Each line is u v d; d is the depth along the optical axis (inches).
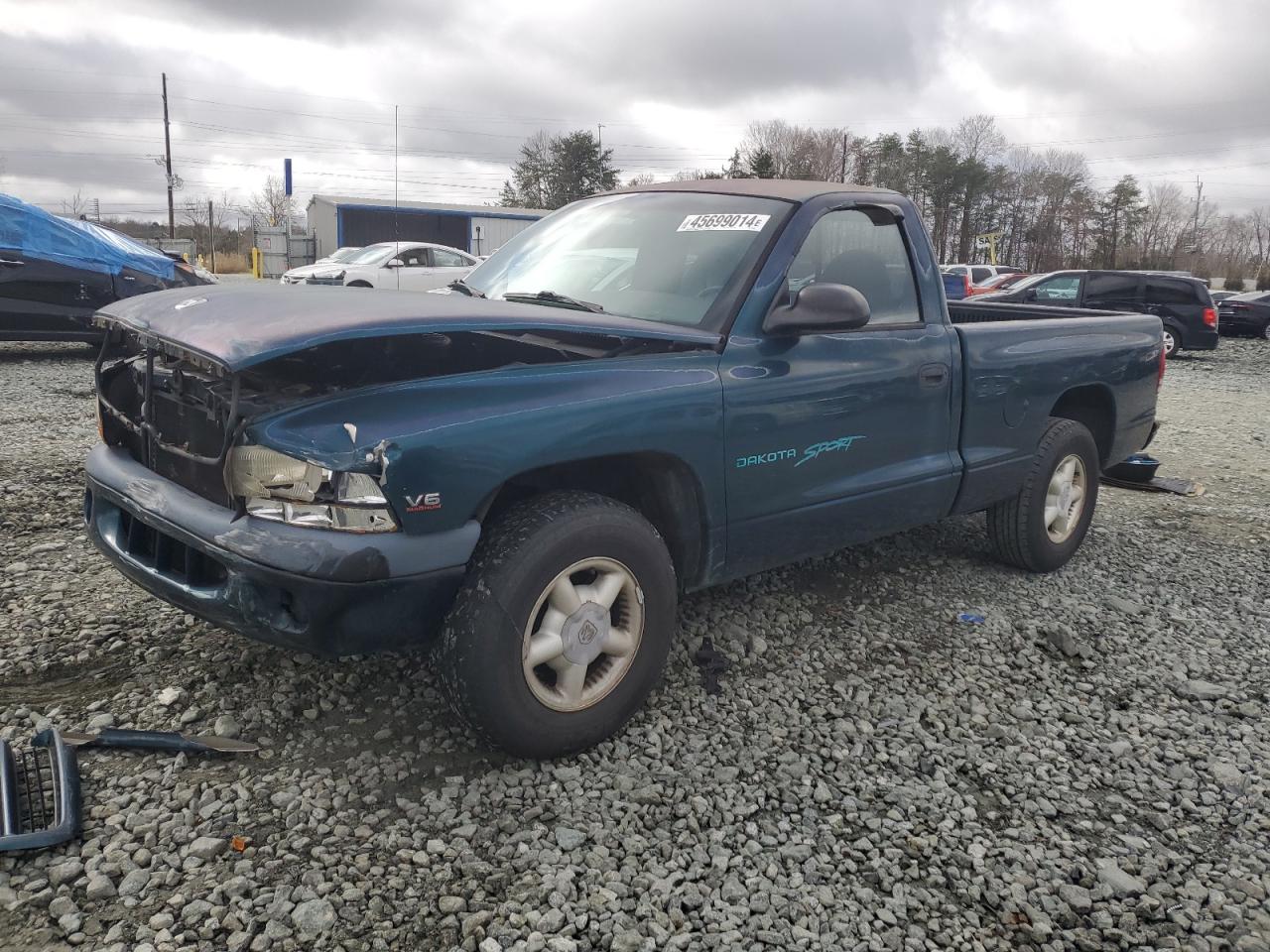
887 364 141.9
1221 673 147.1
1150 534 222.8
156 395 109.7
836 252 140.7
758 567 132.0
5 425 275.3
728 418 119.6
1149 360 204.2
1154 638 159.6
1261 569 198.7
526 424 100.5
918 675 140.3
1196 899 94.1
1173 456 327.6
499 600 98.6
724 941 84.7
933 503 155.9
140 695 118.3
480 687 99.3
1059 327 178.7
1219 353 779.4
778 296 128.5
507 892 88.6
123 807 96.0
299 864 90.0
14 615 139.2
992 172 3287.4
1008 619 163.5
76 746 104.0
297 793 100.6
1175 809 110.0
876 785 110.8
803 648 146.7
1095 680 142.3
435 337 102.2
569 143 2849.4
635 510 117.2
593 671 111.6
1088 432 186.4
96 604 144.6
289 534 92.0
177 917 82.1
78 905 82.5
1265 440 365.4
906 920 88.9
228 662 127.2
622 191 161.3
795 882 92.8
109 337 121.7
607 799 103.8
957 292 910.4
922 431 150.1
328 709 117.6
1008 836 102.8
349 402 94.3
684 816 102.1
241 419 94.3
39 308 386.3
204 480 102.3
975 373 157.9
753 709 126.6
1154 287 708.0
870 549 195.8
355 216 1409.9
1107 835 104.3
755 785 108.9
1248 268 3152.1
